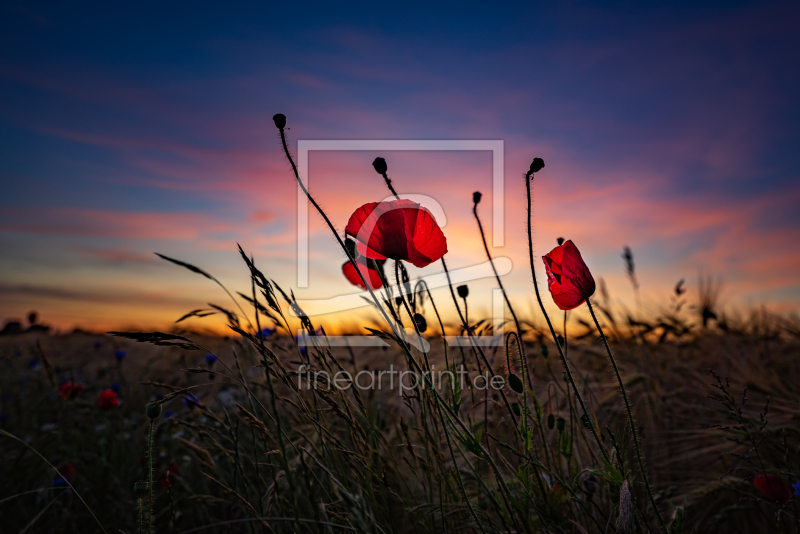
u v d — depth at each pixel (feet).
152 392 3.18
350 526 1.12
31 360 4.19
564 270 1.05
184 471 2.12
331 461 1.51
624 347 3.02
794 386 2.42
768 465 1.76
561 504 1.12
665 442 2.09
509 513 1.13
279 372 1.20
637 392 2.41
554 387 1.61
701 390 2.58
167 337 1.08
